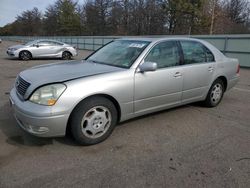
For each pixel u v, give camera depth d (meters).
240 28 42.00
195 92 4.96
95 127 3.61
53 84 3.31
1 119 4.49
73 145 3.62
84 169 3.06
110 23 60.03
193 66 4.77
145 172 3.02
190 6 41.72
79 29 66.88
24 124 3.38
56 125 3.27
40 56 15.70
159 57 4.31
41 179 2.84
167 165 3.19
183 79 4.60
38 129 3.26
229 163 3.27
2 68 11.07
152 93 4.15
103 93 3.56
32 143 3.64
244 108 5.61
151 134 4.08
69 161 3.22
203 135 4.10
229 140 3.94
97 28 61.69
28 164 3.13
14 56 15.06
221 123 4.64
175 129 4.30
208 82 5.18
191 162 3.27
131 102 3.92
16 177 2.86
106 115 3.72
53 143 3.66
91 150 3.51
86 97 3.43
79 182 2.81
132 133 4.09
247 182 2.89
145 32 51.34
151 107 4.24
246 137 4.06
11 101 3.71
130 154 3.44
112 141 3.79
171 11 43.84
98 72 3.70
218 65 5.34
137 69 3.95
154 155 3.42
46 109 3.20
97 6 61.09
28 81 3.49
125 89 3.79
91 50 30.47
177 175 2.98
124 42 4.80
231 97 6.65
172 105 4.60
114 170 3.05
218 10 42.88
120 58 4.29
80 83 3.39
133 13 53.69
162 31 47.97
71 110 3.33
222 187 2.79
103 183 2.80
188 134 4.12
